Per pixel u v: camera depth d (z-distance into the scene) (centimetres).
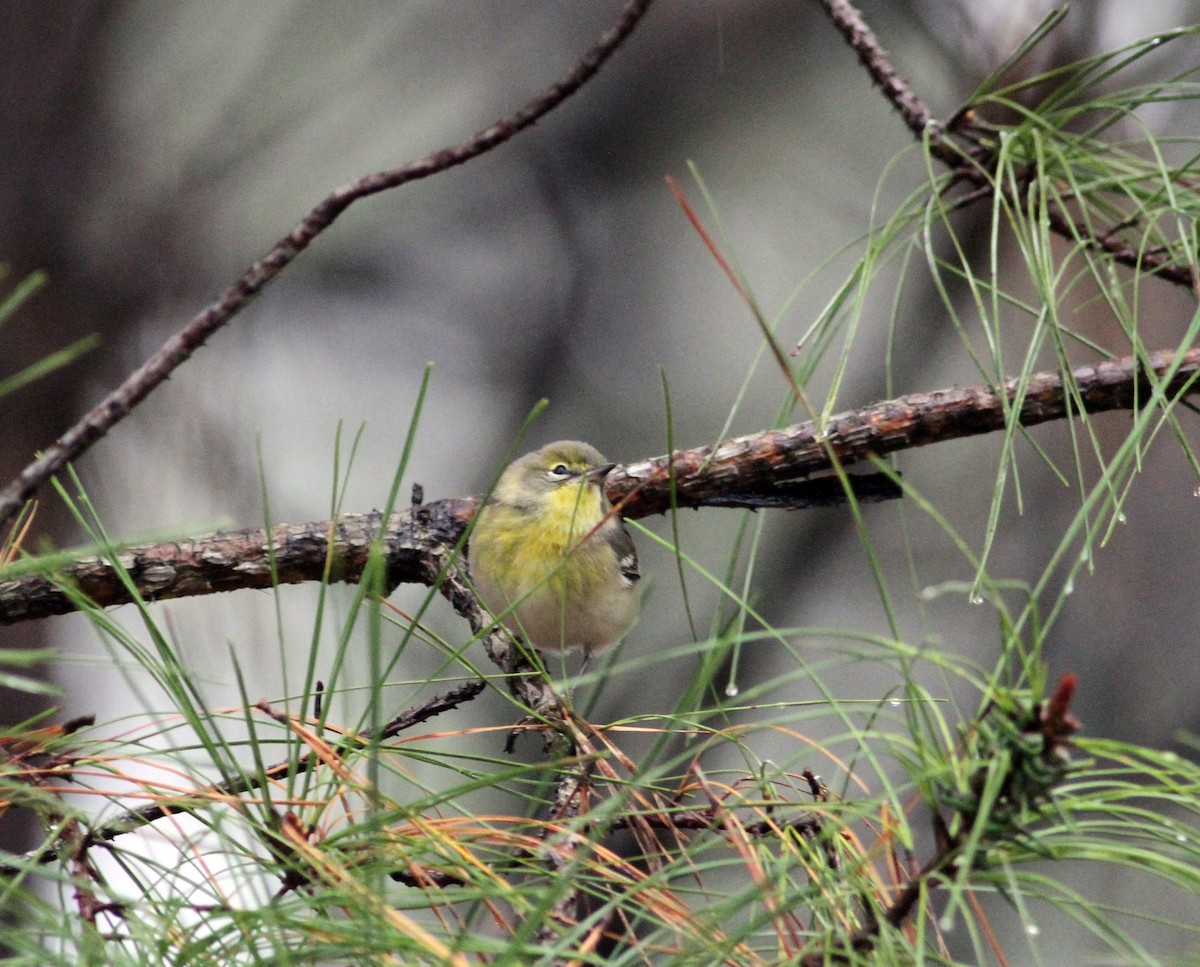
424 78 1476
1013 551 1402
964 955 1138
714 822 366
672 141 1504
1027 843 315
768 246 1480
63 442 648
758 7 1490
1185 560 1384
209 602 1038
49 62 1329
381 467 1447
